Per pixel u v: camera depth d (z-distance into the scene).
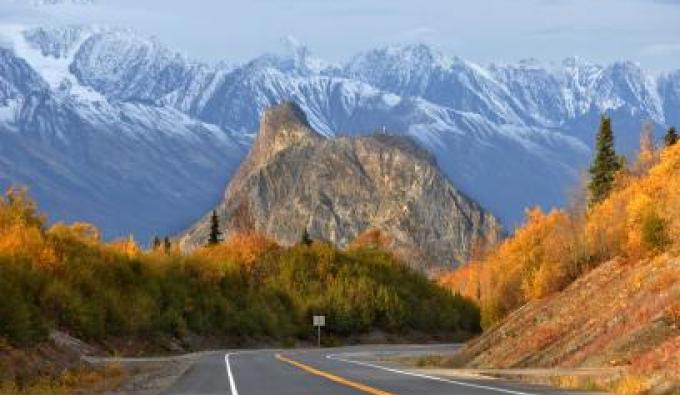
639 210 53.28
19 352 35.22
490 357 53.00
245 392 25.30
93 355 57.31
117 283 76.56
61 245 71.25
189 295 88.88
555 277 61.81
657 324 36.44
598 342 40.28
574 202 88.25
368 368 39.28
